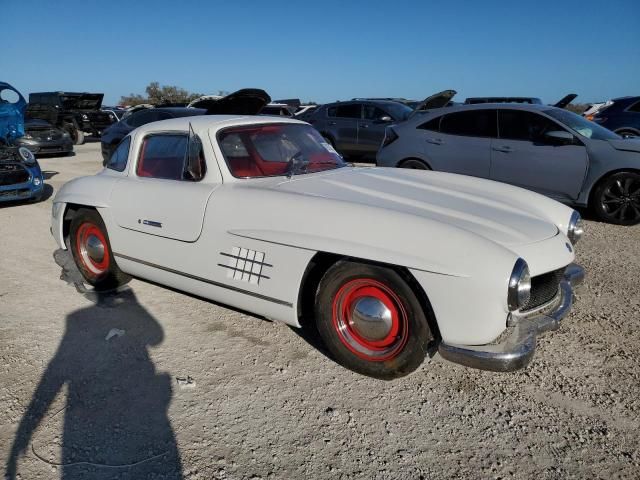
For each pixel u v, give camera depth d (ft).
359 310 8.79
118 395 8.77
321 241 8.55
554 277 8.94
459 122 23.04
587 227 19.90
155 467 7.07
